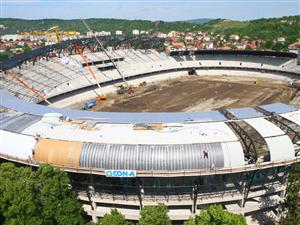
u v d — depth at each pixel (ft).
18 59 538.06
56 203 191.62
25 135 243.81
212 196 223.71
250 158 220.84
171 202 221.66
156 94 536.42
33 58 549.13
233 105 467.52
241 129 233.14
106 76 588.09
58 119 269.23
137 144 220.43
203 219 169.89
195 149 212.84
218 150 213.25
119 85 582.35
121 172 210.59
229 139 225.15
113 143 224.12
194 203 221.25
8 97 341.62
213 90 551.59
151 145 217.56
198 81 622.54
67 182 202.08
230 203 233.76
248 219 233.14
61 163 221.25
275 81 604.49
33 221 176.04
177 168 209.46
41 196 191.01
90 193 231.30
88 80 554.46
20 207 171.01
